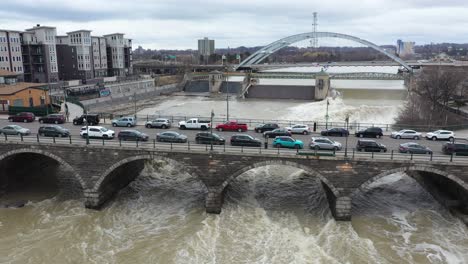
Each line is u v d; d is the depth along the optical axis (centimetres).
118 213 5038
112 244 4281
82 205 5256
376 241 4316
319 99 16125
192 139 5716
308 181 6109
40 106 8794
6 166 5712
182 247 4162
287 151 4881
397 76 18250
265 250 4116
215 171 4838
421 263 3903
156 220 4841
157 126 6706
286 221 4788
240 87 18800
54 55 14212
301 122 8631
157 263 3909
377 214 4981
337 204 4697
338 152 4953
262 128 6469
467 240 4325
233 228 4572
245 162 4756
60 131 5644
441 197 5228
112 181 5456
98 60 16825
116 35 17962
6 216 4900
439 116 8238
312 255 4025
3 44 12200
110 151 4959
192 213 4997
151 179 6344
